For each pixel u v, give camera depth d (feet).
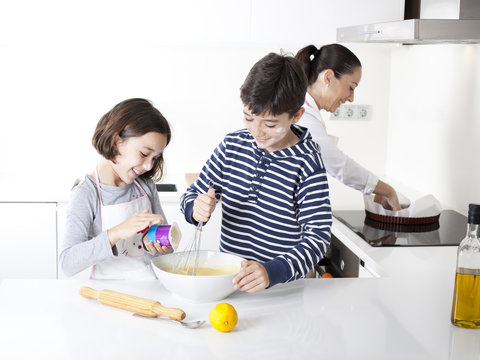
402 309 4.24
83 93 9.87
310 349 3.56
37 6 8.46
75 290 4.39
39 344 3.53
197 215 4.58
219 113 10.17
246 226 5.04
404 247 6.25
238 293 4.42
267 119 4.44
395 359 3.47
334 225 7.28
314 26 8.88
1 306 4.06
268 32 8.86
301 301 4.31
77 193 5.13
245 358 3.41
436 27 5.94
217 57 10.01
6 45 9.59
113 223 5.24
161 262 4.54
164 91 10.03
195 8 8.70
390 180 10.08
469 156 7.68
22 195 8.39
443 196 8.45
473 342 3.73
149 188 5.65
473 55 7.52
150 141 4.80
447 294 4.59
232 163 5.10
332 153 7.22
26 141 9.89
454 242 6.45
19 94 9.76
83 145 9.99
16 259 8.53
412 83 9.39
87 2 8.53
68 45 9.36
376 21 8.87
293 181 4.86
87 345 3.53
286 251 5.00
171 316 3.85
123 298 4.05
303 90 4.48
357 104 10.33
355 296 4.45
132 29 8.66
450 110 8.16
